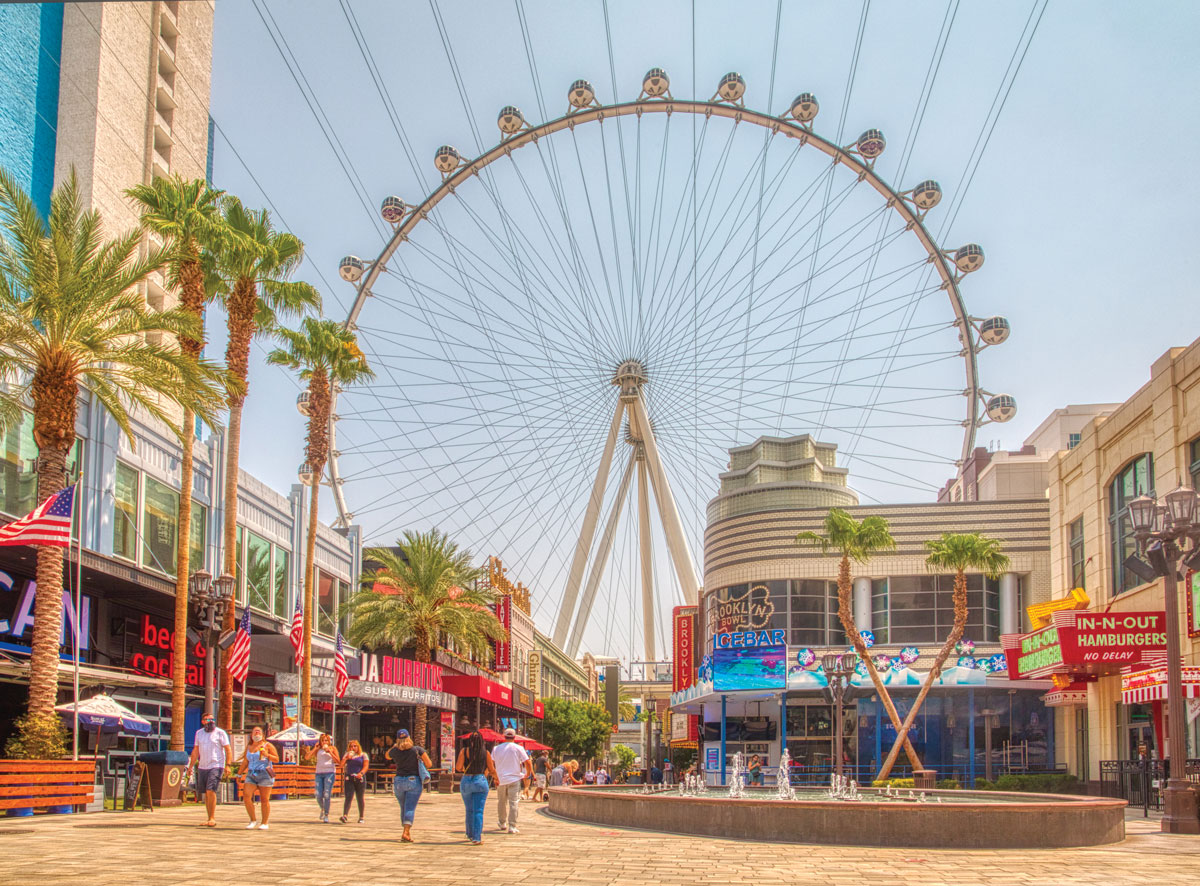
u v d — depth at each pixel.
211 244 37.03
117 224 58.91
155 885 12.61
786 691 56.62
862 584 62.91
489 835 21.47
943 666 55.41
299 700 42.81
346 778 25.09
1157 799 35.09
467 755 19.56
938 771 56.97
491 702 70.12
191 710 43.16
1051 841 20.23
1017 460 67.44
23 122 54.06
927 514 62.75
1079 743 50.09
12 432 32.25
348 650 58.75
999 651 59.00
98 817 23.91
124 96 60.41
